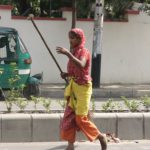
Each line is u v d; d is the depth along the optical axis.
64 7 23.73
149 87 22.59
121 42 23.75
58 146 11.34
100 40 21.09
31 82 17.80
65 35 23.00
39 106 13.18
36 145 11.39
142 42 24.00
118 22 23.62
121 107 13.05
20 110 12.48
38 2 24.77
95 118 11.87
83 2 23.52
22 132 11.58
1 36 17.72
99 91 20.38
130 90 20.86
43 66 22.88
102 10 21.09
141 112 12.52
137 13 23.83
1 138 11.51
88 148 11.21
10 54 17.56
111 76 23.70
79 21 23.11
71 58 9.89
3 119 11.50
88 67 10.15
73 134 10.24
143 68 24.09
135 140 12.05
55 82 22.95
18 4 24.92
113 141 11.80
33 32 22.67
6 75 17.05
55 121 11.68
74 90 10.14
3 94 15.42
